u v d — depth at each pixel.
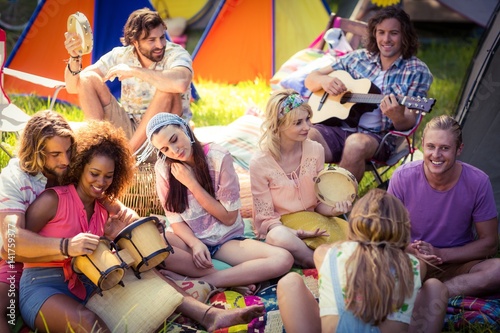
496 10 4.86
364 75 4.66
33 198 3.10
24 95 5.97
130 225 3.09
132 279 3.10
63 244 2.92
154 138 3.40
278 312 3.13
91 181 3.08
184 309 3.11
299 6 6.82
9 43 7.55
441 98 6.83
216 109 6.15
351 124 4.50
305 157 3.79
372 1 6.25
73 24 4.00
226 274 3.39
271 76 6.93
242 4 6.76
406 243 2.73
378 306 2.61
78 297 3.08
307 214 3.76
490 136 4.34
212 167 3.54
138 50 4.20
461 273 3.45
